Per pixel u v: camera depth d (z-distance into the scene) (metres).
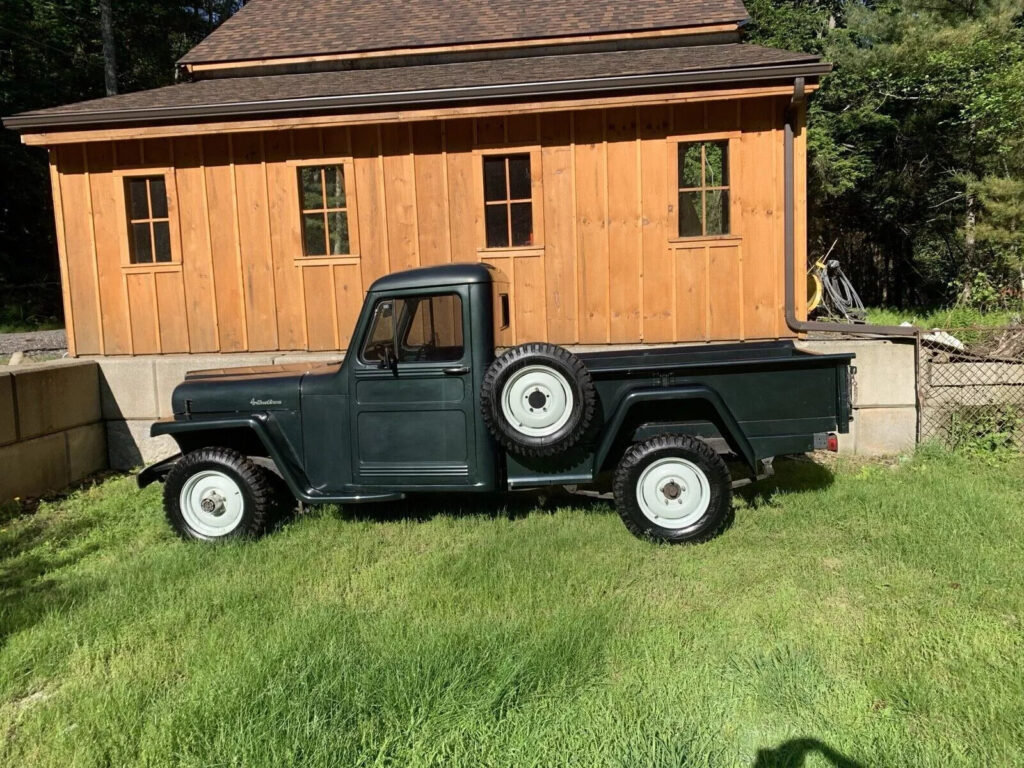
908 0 17.58
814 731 2.61
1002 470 5.92
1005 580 3.78
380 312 4.70
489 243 7.58
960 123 16.83
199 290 7.74
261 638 3.35
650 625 3.42
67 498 6.36
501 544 4.51
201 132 7.21
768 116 7.10
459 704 2.76
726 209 7.33
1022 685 2.81
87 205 7.73
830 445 4.41
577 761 2.46
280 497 5.28
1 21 19.55
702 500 4.47
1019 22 16.83
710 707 2.77
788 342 5.06
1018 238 14.65
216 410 5.00
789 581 3.89
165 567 4.31
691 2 9.45
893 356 6.71
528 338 7.52
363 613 3.60
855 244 23.39
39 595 4.00
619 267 7.39
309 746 2.55
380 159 7.54
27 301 19.02
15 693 3.09
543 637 3.24
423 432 4.70
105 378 7.54
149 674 3.14
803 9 19.30
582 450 4.61
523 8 10.19
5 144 19.20
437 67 8.76
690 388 4.40
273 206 7.64
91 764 2.54
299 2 11.55
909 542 4.33
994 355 6.68
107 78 20.53
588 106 6.87
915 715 2.69
